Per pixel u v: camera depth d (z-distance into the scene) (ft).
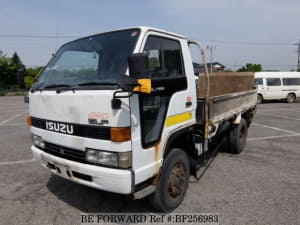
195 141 10.99
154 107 8.09
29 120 9.87
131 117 6.99
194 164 11.70
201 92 12.66
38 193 11.28
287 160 15.78
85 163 7.65
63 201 10.51
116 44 8.22
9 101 65.92
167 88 8.70
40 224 8.83
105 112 6.79
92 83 7.59
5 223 8.90
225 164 14.96
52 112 8.27
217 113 12.29
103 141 7.01
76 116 7.49
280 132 24.81
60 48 10.31
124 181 6.94
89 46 8.84
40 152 9.24
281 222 8.75
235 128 16.29
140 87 6.11
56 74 9.22
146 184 8.41
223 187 11.70
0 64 99.45
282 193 11.06
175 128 9.16
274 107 49.52
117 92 6.48
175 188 9.62
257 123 30.50
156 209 9.40
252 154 17.08
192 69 10.46
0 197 10.91
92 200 10.57
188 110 10.02
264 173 13.50
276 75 56.90
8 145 19.71
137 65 5.97
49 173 13.71
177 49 9.69
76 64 8.81
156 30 8.54
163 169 8.80
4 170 14.20
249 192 11.17
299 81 58.23
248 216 9.18
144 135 7.64
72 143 7.78
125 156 6.90
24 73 10.94
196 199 10.52
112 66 7.75
